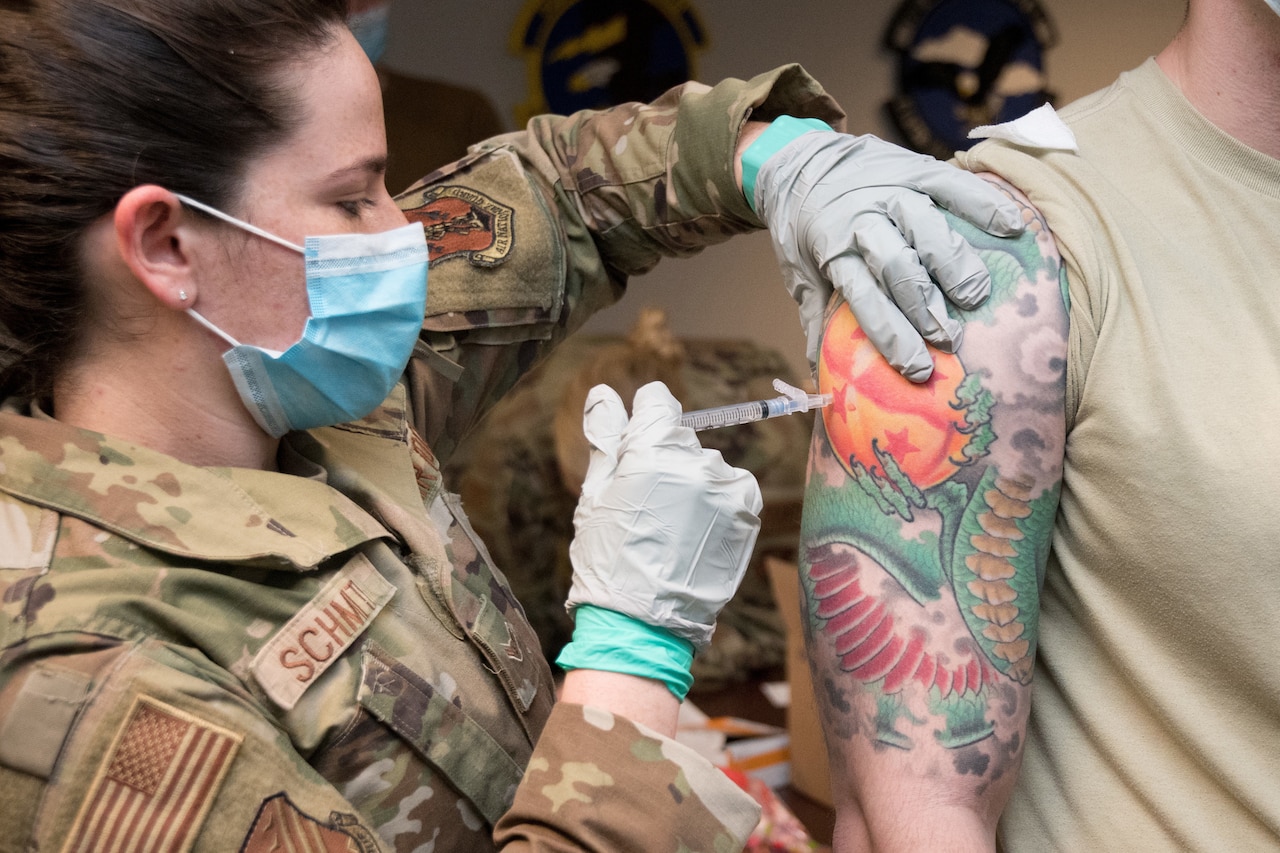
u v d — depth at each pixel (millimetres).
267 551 811
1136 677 848
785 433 3893
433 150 3939
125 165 761
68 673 713
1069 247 881
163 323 818
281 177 820
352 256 855
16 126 750
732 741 2156
